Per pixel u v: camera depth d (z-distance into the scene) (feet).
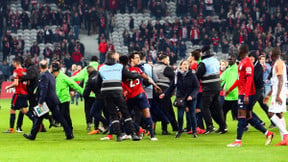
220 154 67.67
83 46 266.36
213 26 287.69
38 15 289.33
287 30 293.02
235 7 297.12
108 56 83.41
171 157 65.41
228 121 118.32
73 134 98.58
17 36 290.97
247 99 74.43
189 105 88.89
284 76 76.28
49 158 66.08
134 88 84.23
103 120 97.76
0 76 252.42
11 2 313.32
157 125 112.98
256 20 295.28
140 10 308.19
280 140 84.02
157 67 95.30
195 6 297.94
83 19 289.33
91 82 96.58
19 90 103.19
